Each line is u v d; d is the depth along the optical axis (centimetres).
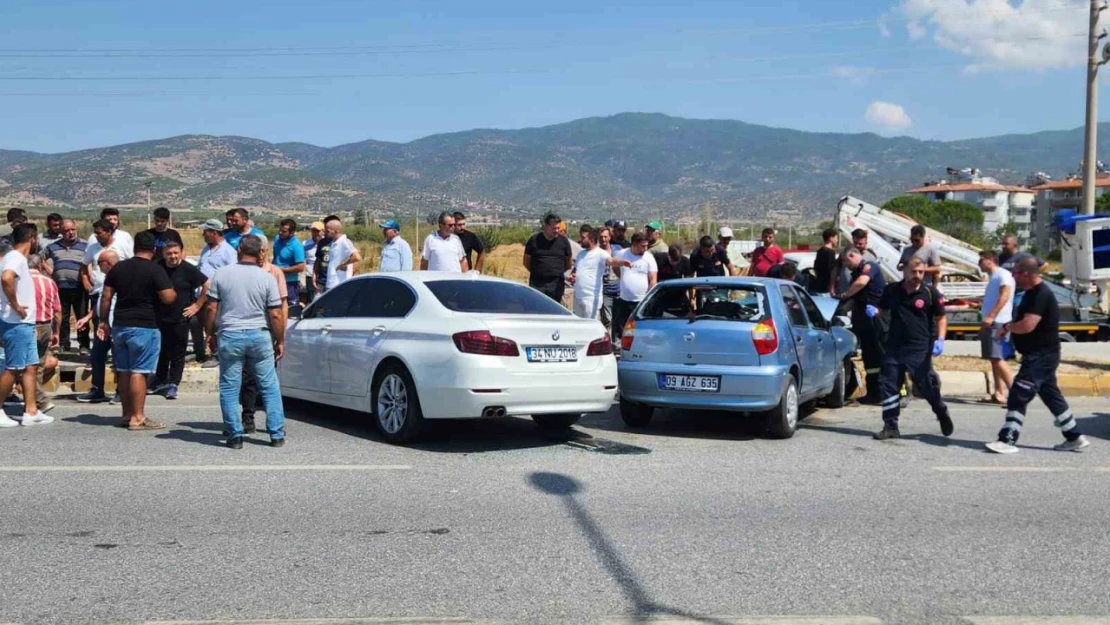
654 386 987
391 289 954
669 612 479
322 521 634
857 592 513
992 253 1230
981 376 1385
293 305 1397
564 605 486
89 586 505
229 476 759
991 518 666
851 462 857
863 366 1355
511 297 941
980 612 485
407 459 837
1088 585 528
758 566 555
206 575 524
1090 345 1753
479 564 550
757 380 943
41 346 1057
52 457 823
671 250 1552
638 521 646
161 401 1169
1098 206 11625
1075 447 916
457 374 847
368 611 473
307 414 1073
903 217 2311
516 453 875
